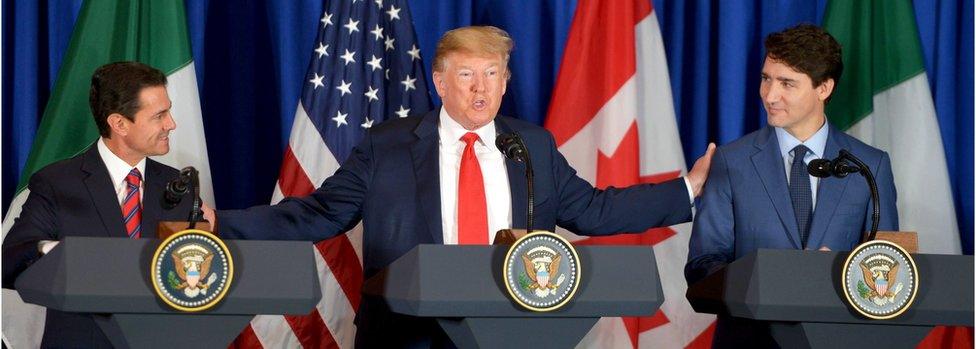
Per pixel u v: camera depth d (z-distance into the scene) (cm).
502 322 259
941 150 475
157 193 352
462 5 499
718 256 354
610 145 465
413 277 254
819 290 271
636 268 262
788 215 353
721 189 360
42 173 350
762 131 371
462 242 331
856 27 486
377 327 325
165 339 253
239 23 495
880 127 484
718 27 501
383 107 466
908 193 473
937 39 507
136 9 457
